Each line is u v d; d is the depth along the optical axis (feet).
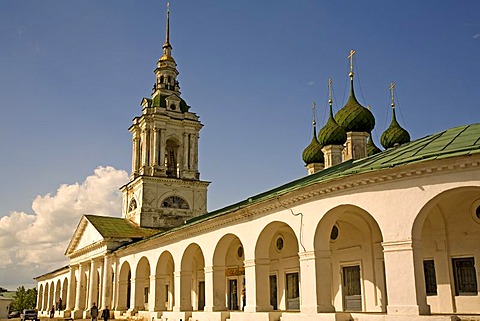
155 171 178.70
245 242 84.07
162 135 182.91
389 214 60.18
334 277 82.74
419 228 58.44
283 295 94.02
